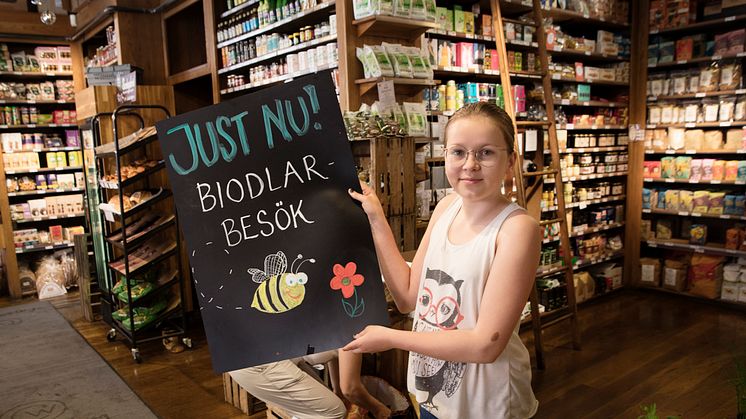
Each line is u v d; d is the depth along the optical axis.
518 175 3.80
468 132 1.20
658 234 5.66
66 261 6.39
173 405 3.35
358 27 3.24
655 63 5.50
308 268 1.43
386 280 1.51
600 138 5.52
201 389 3.58
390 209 2.82
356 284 1.42
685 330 4.48
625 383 3.50
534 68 4.68
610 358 3.92
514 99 4.43
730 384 3.44
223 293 1.45
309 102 1.45
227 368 1.43
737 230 5.03
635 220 5.74
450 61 4.05
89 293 5.08
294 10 4.02
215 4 4.94
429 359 1.40
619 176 5.90
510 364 1.33
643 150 5.65
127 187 4.76
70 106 7.00
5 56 6.32
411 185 2.92
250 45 4.60
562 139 5.03
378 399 2.61
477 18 4.30
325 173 1.45
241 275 1.45
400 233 2.88
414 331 1.37
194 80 5.70
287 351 1.41
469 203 1.32
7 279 6.22
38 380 3.76
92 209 4.93
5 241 6.06
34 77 6.79
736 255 5.04
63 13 6.52
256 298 1.44
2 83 6.36
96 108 4.65
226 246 1.46
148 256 4.30
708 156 5.50
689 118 5.29
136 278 4.48
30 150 6.38
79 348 4.39
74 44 6.67
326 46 3.71
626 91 5.71
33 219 6.34
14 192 6.23
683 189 5.62
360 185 1.45
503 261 1.20
